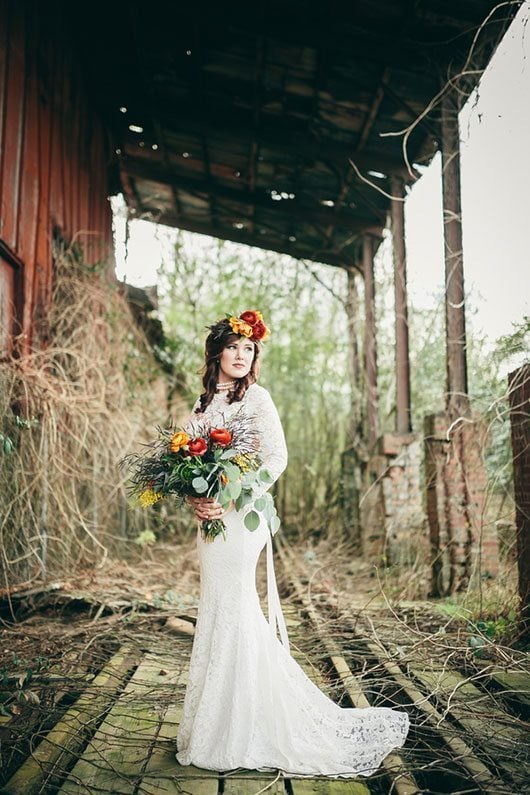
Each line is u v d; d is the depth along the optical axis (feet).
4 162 16.69
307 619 16.06
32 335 18.57
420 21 18.57
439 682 10.62
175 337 36.88
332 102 23.57
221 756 7.94
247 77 23.86
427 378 29.94
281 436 8.96
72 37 24.07
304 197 32.04
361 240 33.99
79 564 19.34
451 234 19.02
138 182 34.32
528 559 13.42
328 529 34.88
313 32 19.58
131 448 23.07
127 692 10.53
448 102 19.56
